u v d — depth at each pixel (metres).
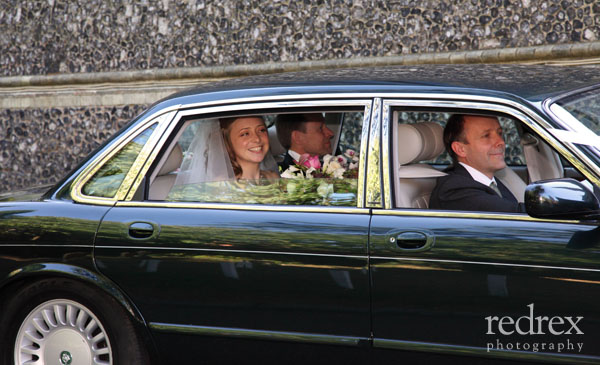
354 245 6.50
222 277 6.89
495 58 20.39
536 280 6.00
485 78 6.98
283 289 6.71
